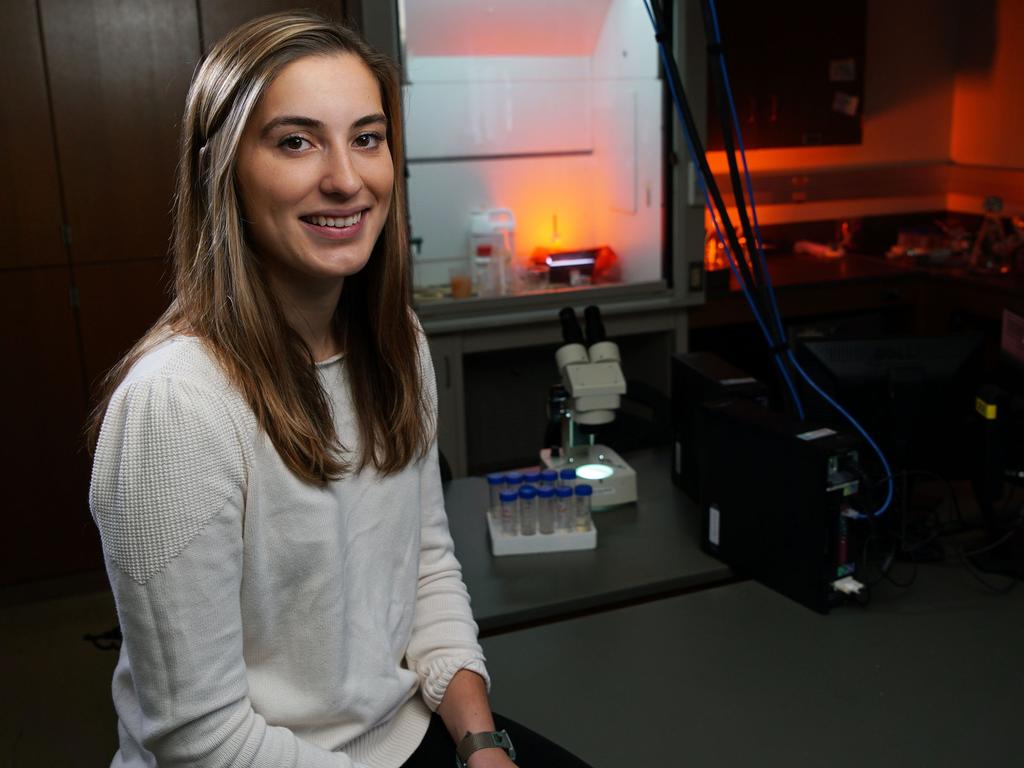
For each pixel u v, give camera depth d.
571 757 1.23
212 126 0.96
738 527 1.92
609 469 2.23
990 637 1.71
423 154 4.07
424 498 1.31
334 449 1.06
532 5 3.96
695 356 2.32
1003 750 1.42
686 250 3.87
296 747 1.03
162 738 0.97
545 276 4.16
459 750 1.17
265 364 0.98
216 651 0.96
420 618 1.28
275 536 1.01
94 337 3.20
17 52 2.96
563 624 1.78
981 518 2.14
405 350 1.16
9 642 3.09
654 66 3.77
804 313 4.14
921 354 2.07
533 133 4.23
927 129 4.94
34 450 3.22
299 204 0.97
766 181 4.63
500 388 4.26
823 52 4.58
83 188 3.10
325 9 3.20
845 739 1.45
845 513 1.77
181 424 0.91
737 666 1.64
